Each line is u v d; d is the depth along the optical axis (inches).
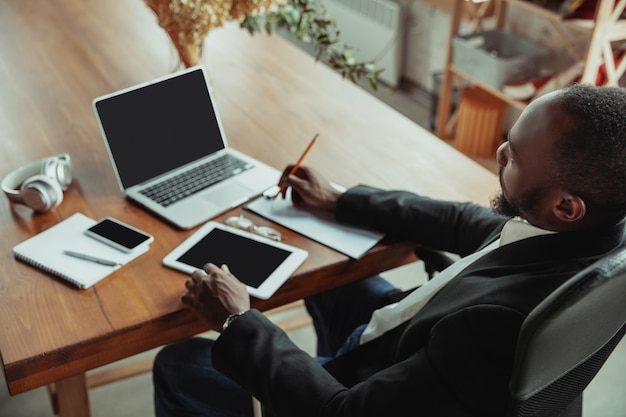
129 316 50.6
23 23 98.3
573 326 37.6
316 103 81.1
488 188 66.7
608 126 38.2
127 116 62.4
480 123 129.6
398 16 151.6
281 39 97.0
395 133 75.7
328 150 71.9
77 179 65.9
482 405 39.8
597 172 38.6
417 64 157.8
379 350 51.3
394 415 41.4
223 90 82.9
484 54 119.0
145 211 61.7
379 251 57.7
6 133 72.9
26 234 58.6
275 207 62.1
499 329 38.8
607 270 36.1
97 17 101.3
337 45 74.2
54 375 49.0
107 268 54.4
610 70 103.3
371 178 67.6
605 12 98.3
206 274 52.0
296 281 54.8
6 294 52.2
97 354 49.9
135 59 89.7
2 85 82.4
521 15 129.3
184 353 58.4
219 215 61.1
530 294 39.4
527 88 113.4
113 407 82.8
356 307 63.4
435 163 70.5
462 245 57.1
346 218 59.9
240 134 73.9
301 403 45.3
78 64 87.8
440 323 40.9
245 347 47.9
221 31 98.1
